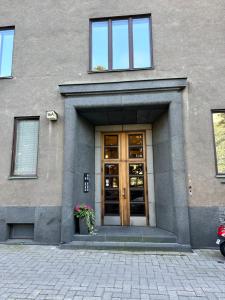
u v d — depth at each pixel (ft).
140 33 25.81
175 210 21.88
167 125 24.43
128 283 14.53
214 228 21.54
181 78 23.20
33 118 25.41
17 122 25.71
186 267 17.12
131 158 28.50
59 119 24.70
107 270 16.56
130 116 26.27
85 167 26.22
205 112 23.08
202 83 23.54
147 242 21.52
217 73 23.54
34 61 26.07
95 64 25.85
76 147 24.31
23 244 23.02
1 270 16.60
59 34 26.27
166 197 24.29
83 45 25.79
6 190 24.18
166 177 24.43
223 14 24.49
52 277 15.40
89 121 27.63
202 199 21.98
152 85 23.41
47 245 22.71
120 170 28.43
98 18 26.23
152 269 16.75
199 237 21.54
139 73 24.63
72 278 15.24
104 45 26.13
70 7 26.66
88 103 24.18
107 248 21.22
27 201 23.81
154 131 27.61
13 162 24.91
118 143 28.96
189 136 22.91
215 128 23.17
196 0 25.02
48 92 25.29
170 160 23.38
